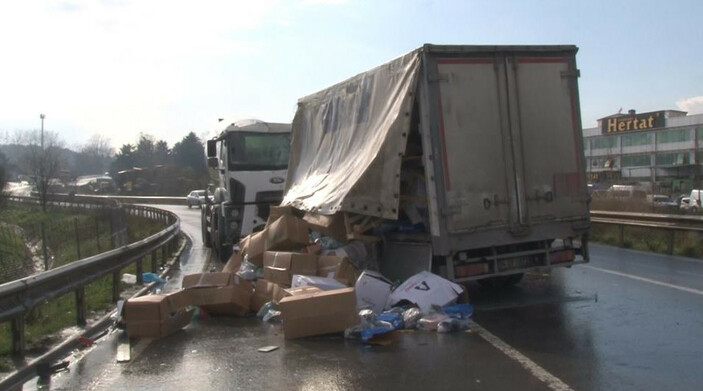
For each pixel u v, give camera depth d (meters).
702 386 5.55
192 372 6.47
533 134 9.23
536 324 8.03
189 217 41.12
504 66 9.09
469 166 8.83
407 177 9.84
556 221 9.35
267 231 10.76
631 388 5.53
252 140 15.91
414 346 7.19
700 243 14.79
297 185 12.82
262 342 7.61
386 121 9.34
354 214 10.01
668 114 90.31
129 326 7.94
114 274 10.67
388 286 8.69
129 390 5.96
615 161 91.12
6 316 6.57
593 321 8.06
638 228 17.48
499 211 8.98
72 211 41.66
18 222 36.97
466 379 5.94
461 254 8.91
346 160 10.55
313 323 7.61
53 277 7.69
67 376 6.45
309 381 6.05
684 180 61.16
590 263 13.34
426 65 8.71
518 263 9.30
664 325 7.73
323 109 12.36
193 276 9.23
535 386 5.67
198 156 100.19
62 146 106.81
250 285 9.48
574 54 9.55
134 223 31.83
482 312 8.81
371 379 6.04
